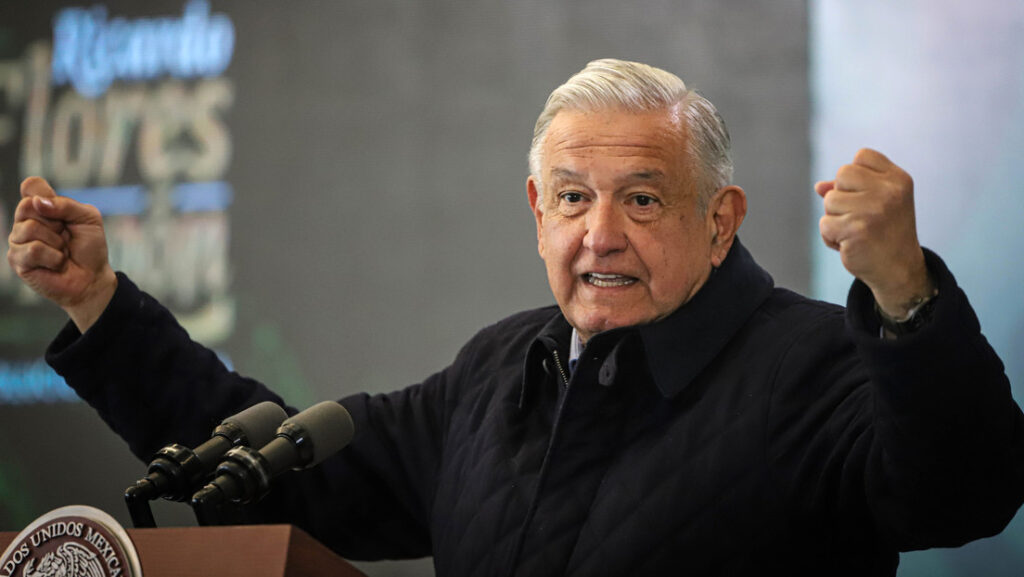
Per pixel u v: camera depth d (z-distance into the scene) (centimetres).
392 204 1157
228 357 1156
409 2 1173
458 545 381
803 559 332
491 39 1154
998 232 996
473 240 1141
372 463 433
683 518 339
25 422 1176
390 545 445
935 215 1012
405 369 1138
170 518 1092
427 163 1156
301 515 432
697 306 374
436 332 1137
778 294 393
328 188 1166
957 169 1012
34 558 264
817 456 328
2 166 1195
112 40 1202
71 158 1190
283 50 1185
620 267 370
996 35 1009
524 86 1145
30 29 1208
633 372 369
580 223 378
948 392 269
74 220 386
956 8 1021
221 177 1177
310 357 1148
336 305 1152
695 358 364
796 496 330
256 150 1177
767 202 1058
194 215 1174
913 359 268
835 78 1053
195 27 1193
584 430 366
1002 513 287
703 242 383
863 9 1048
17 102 1200
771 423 339
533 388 398
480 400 419
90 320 398
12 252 383
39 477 1169
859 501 317
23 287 1180
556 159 382
